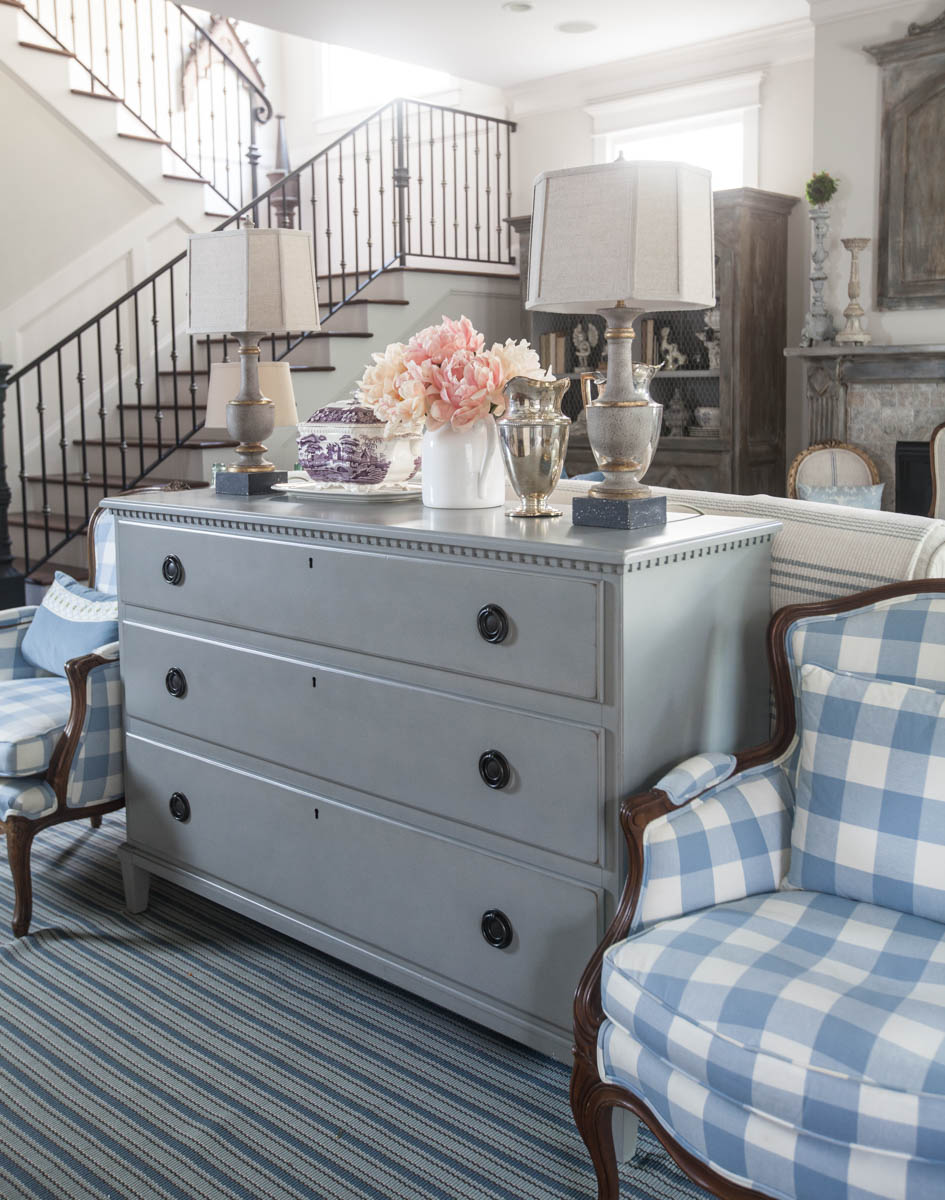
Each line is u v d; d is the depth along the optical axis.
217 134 8.60
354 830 2.30
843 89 5.75
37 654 3.17
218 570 2.52
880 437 5.80
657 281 1.88
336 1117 2.04
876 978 1.50
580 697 1.87
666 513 2.19
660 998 1.53
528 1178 1.88
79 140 6.88
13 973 2.55
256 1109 2.06
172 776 2.72
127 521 2.75
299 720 2.38
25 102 6.64
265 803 2.50
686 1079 1.51
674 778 1.78
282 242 2.70
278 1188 1.86
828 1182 1.37
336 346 6.29
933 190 5.55
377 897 2.28
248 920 2.83
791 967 1.53
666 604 1.90
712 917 1.69
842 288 5.95
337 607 2.26
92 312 7.03
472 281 7.00
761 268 6.12
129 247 7.14
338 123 8.63
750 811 1.85
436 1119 2.03
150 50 7.93
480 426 2.33
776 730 1.98
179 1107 2.07
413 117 8.17
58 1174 1.90
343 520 2.21
